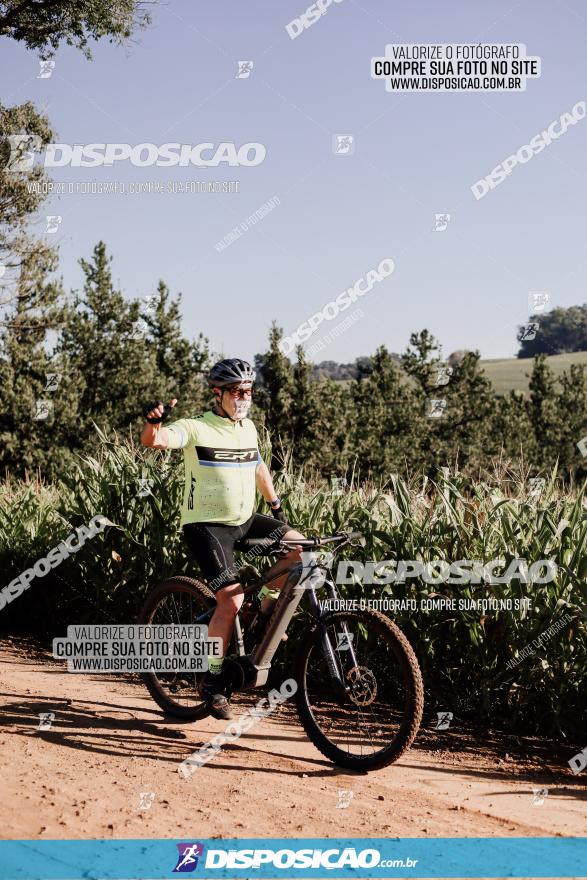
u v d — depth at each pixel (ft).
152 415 14.06
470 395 105.40
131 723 15.93
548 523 16.87
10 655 22.24
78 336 103.35
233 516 15.16
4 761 13.05
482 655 16.97
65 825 10.73
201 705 16.08
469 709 17.28
